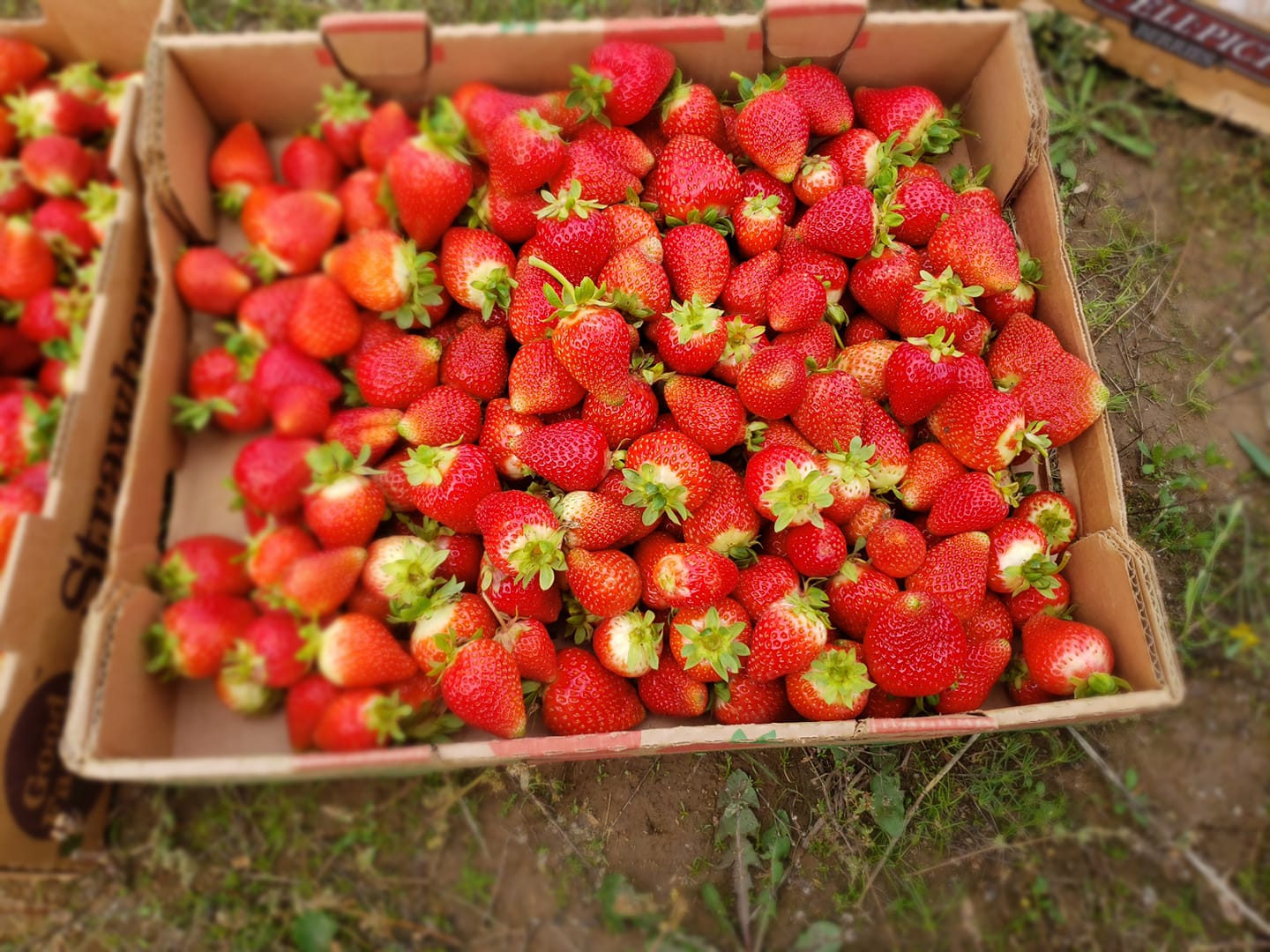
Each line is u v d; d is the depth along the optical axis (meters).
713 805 0.47
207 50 0.41
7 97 0.47
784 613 0.37
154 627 0.36
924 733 0.36
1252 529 0.55
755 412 0.40
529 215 0.42
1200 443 0.56
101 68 0.50
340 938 0.45
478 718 0.37
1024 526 0.41
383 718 0.36
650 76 0.43
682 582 0.37
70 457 0.37
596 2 0.61
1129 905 0.47
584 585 0.38
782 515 0.37
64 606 0.38
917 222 0.44
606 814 0.47
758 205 0.43
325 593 0.37
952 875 0.47
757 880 0.46
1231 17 0.57
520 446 0.39
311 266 0.41
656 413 0.41
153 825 0.46
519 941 0.45
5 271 0.43
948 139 0.47
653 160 0.45
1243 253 0.60
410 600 0.38
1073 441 0.44
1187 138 0.62
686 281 0.42
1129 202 0.60
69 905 0.44
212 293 0.40
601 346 0.37
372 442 0.40
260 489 0.37
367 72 0.43
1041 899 0.47
